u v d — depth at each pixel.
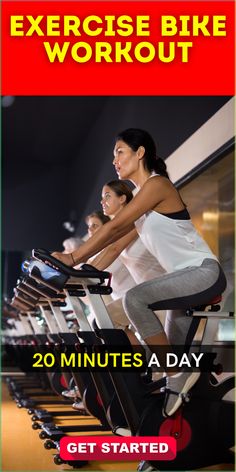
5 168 12.90
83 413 4.13
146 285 2.22
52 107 9.87
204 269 2.23
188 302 2.21
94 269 2.34
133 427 2.36
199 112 4.52
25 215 12.84
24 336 6.55
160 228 2.28
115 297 3.54
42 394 5.89
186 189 5.09
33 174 12.99
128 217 2.25
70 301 2.79
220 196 4.95
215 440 2.39
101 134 9.44
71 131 10.96
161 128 5.71
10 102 9.77
